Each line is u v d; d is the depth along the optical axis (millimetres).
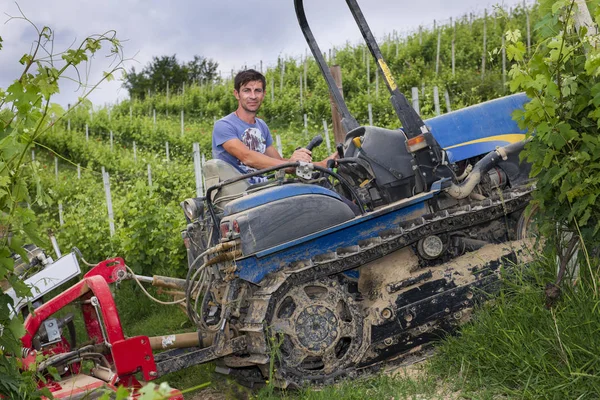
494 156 5250
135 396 4293
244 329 4766
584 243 4410
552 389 3777
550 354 4086
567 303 4309
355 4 5328
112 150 27625
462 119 5621
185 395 5312
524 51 4301
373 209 5449
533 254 4992
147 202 10047
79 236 12156
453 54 26000
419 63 28031
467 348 4539
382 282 5059
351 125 5762
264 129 6211
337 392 4477
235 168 5598
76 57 3139
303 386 4695
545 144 4387
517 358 4133
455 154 5480
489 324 4512
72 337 5465
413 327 4926
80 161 27188
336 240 5043
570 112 4289
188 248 5570
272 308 4766
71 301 4875
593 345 3891
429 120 5641
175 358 4715
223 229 4832
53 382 4566
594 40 4184
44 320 4918
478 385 4215
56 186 20422
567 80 4141
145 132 30203
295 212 4895
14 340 3268
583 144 4277
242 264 4828
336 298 4926
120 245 11008
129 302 8484
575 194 4184
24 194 3148
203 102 35375
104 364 4887
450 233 5312
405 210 5188
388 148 5391
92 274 5219
